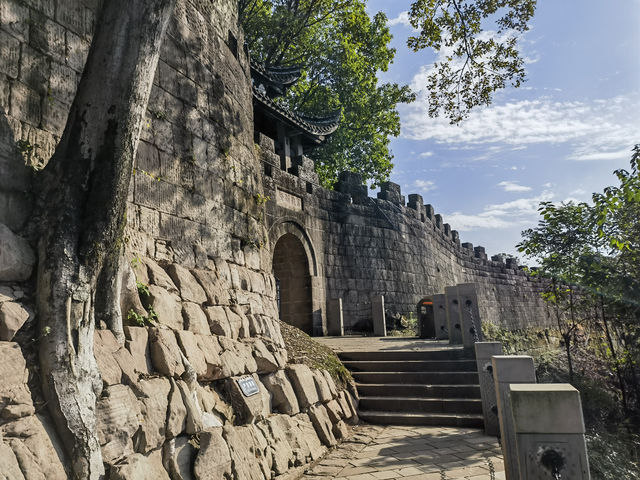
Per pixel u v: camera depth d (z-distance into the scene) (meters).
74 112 3.36
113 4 3.37
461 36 9.91
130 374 3.60
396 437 6.89
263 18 20.11
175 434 3.77
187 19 6.61
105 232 3.35
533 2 9.27
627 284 8.37
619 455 6.58
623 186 7.12
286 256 15.88
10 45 3.61
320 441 6.21
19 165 3.43
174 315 4.65
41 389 2.92
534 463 3.09
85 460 2.90
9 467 2.43
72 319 3.11
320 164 23.89
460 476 4.98
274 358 6.27
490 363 7.04
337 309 15.76
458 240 27.03
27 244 3.18
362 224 18.53
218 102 7.11
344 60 22.59
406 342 11.94
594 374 9.61
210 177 6.50
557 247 9.41
